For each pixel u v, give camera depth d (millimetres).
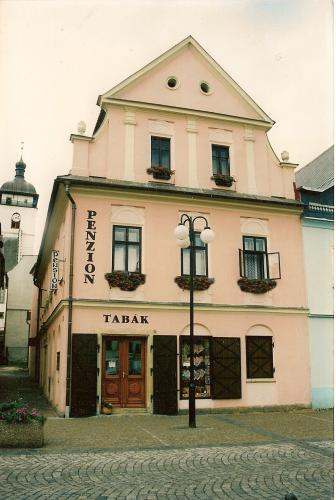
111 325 14570
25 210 59188
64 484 6605
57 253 17328
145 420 13062
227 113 17500
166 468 7559
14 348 46844
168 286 15383
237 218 16703
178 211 16047
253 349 15953
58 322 16453
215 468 7586
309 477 7070
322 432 11086
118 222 15336
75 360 13992
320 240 17609
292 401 15984
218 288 15922
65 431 10992
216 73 17688
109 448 9000
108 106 16109
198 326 15445
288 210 17250
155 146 16547
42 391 22109
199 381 15164
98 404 14047
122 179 15727
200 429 11414
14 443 8898
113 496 6094
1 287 30391
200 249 16141
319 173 20859
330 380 16641
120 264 15219
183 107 16906
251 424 12438
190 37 17453
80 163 15438
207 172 16797
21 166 60344
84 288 14555
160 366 14711
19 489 6336
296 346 16453
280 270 16812
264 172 17562
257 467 7672
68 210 15281
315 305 17000
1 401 17656
